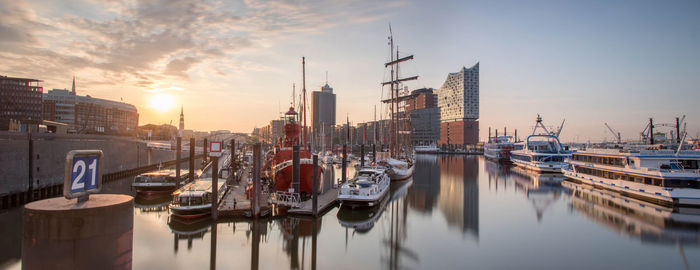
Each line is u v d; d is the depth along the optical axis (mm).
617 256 27094
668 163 46719
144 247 27672
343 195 39656
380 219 38219
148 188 45406
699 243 29812
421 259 26406
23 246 8070
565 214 41062
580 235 32500
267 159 64125
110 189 54812
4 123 62375
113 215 8461
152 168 88500
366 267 24875
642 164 47594
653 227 34594
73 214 7922
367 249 28562
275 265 24953
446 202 48969
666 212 40531
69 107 168625
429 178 78500
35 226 7891
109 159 62438
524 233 33344
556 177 79125
